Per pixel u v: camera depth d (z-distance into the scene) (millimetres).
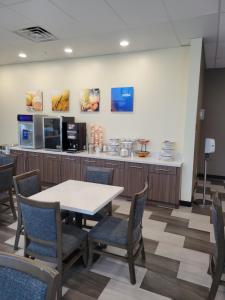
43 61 5199
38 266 927
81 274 2234
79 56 4742
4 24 3156
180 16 2816
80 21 3021
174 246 2754
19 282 936
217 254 1859
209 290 2041
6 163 3818
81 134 4723
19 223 2553
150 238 2924
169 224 3312
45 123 4859
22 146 5098
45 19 2980
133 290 2047
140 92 4387
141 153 4250
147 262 2443
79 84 4898
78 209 2100
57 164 4668
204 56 4578
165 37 3568
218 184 5496
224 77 5730
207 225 3301
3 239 2834
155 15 2805
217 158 5980
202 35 3475
